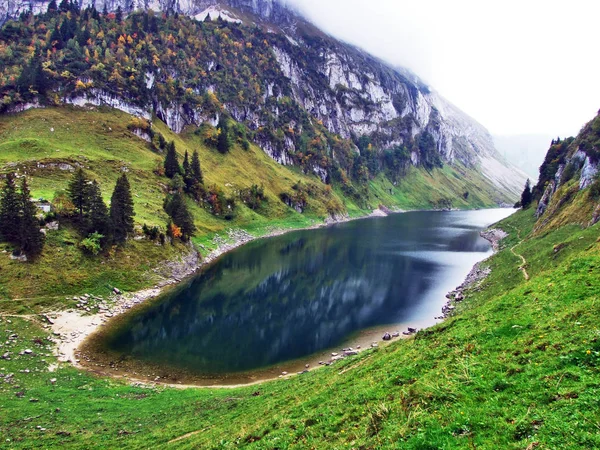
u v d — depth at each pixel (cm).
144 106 17288
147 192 12338
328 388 2609
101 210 7900
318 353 5669
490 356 1961
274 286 9281
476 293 7450
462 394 1661
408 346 2825
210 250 12244
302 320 7119
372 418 1748
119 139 14738
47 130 13138
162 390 4334
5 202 6794
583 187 9631
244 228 16150
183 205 10862
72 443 2886
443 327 2845
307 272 10556
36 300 6138
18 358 4706
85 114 14988
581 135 13650
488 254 12725
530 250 8556
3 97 13650
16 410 3450
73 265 7119
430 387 1797
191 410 3556
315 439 1852
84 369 4809
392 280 9706
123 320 6644
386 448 1470
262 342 6103
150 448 2691
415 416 1603
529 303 2569
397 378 2164
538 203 14388
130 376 4766
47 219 7375
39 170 10300
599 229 6000
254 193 18975
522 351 1880
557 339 1848
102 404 3772
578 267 2845
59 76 15188
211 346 5909
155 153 15588
